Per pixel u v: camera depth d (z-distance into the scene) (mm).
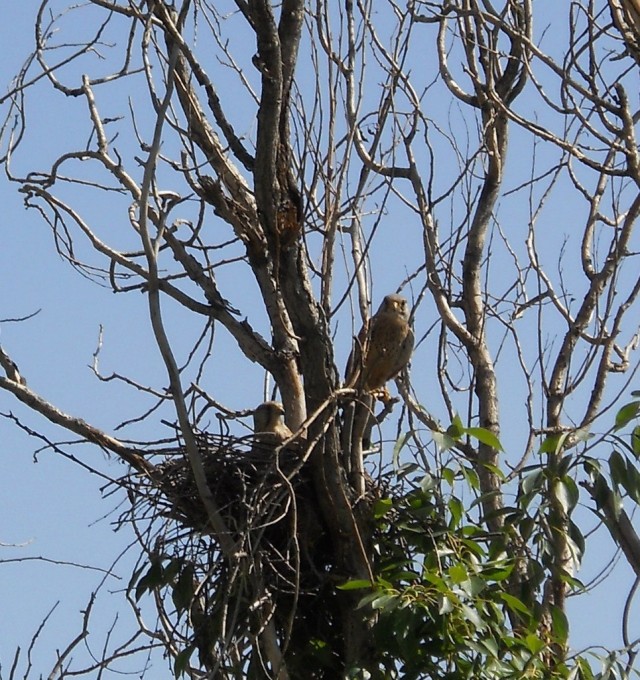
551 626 10648
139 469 11016
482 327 12445
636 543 10461
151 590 10430
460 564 10062
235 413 12180
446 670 10188
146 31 10281
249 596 10242
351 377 11227
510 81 13070
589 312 12164
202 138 11227
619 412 10133
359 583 10156
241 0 10156
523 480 10227
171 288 11562
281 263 10383
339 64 11188
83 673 9906
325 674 11133
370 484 11023
